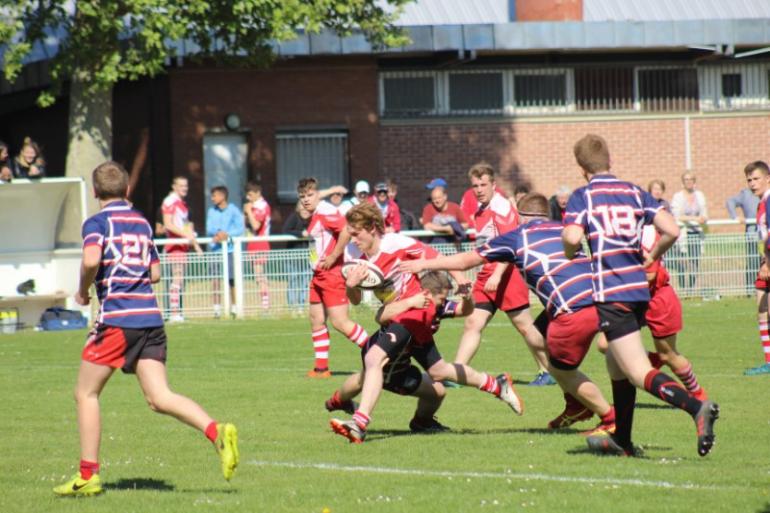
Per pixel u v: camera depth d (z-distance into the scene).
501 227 34.62
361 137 85.62
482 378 26.44
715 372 36.69
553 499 18.83
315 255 36.78
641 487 19.62
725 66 91.50
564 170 89.44
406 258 25.80
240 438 26.06
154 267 20.50
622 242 21.36
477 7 91.44
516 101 88.88
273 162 84.19
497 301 32.88
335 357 43.62
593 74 89.81
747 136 91.88
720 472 20.92
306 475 21.61
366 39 71.44
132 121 84.62
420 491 19.78
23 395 34.44
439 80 87.56
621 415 22.61
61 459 24.02
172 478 21.62
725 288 63.34
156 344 20.19
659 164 90.81
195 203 83.06
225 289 58.50
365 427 24.75
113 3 60.59
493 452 23.62
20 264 58.41
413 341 25.72
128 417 29.86
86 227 20.03
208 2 63.50
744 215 63.88
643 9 94.75
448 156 87.62
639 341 21.41
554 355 24.06
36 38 64.75
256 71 83.75
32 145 57.31
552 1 87.44
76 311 58.41
